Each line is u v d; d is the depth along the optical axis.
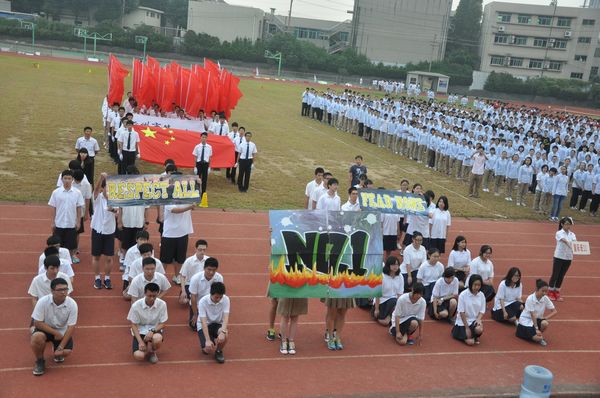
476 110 50.19
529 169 21.55
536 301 10.58
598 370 9.80
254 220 16.31
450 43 88.62
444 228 13.46
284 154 25.89
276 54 77.25
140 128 18.36
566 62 83.31
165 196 11.17
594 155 25.52
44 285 8.69
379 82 71.31
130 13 93.38
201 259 10.30
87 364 8.37
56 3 89.06
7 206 14.99
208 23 88.44
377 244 9.48
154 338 8.43
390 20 85.31
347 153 27.84
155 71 22.39
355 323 10.82
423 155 29.00
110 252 10.87
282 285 9.07
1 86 35.44
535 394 8.14
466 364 9.57
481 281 10.20
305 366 8.98
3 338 8.84
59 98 33.66
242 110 38.56
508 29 84.25
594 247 17.77
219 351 8.80
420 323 10.07
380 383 8.68
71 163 11.86
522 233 18.22
